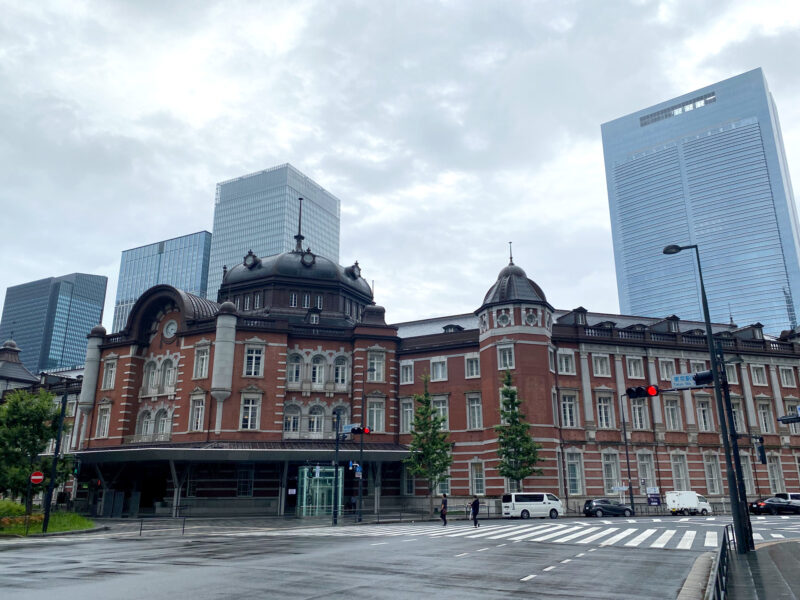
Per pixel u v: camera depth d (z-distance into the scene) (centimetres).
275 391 5022
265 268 5988
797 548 2153
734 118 19212
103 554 2047
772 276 17438
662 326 5788
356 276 6316
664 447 5228
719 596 950
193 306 5362
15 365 7969
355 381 5319
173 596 1224
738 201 18525
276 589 1318
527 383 4875
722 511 5062
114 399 5391
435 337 5506
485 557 1959
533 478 4694
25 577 1489
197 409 4962
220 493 4728
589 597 1268
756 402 5697
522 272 5300
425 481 5175
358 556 1972
